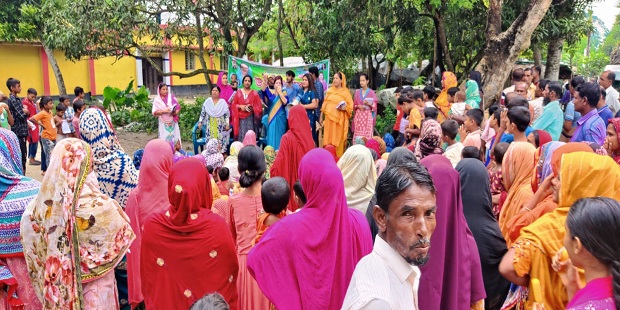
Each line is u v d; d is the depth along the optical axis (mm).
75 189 2924
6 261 3088
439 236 2699
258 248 2693
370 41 12672
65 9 12484
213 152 7352
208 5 13477
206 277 3195
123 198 4312
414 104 8648
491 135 6105
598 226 1718
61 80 19969
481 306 2990
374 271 1756
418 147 5195
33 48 23172
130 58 26562
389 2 11609
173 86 28422
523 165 3740
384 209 1782
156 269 3227
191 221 3180
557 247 2365
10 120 9328
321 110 10211
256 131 10672
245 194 3840
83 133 4203
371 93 10328
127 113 16266
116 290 3293
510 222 3279
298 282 2605
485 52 10492
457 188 2775
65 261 2883
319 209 2689
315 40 12477
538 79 10086
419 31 13781
